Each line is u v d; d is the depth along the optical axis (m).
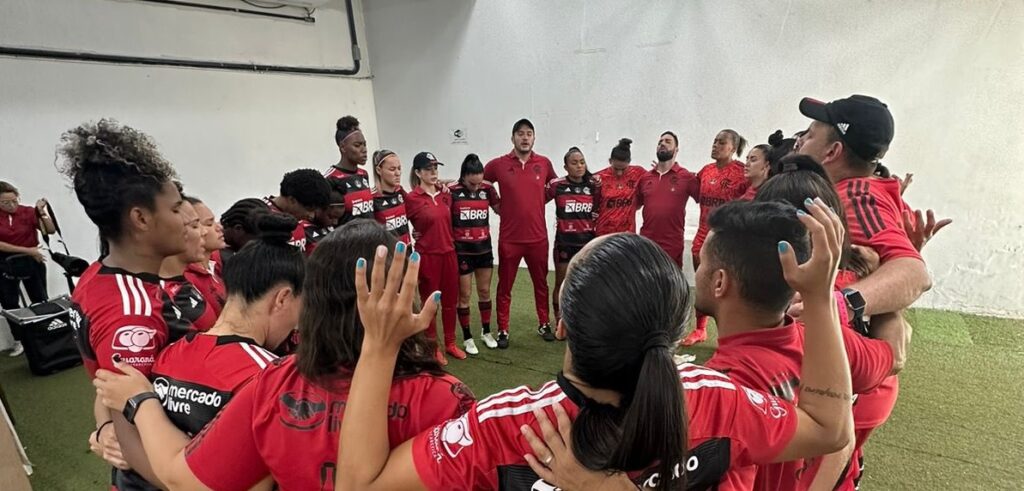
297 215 2.45
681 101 4.32
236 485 0.75
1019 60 3.18
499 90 5.25
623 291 0.55
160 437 0.82
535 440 0.58
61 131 3.97
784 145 2.15
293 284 0.97
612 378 0.57
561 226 3.48
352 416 0.63
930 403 2.54
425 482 0.61
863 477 2.04
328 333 0.71
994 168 3.37
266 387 0.75
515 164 3.38
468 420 0.63
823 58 3.72
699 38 4.14
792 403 0.72
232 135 5.05
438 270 3.17
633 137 4.61
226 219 1.84
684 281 0.60
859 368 0.85
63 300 3.47
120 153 0.95
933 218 1.12
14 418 2.56
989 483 1.99
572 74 4.78
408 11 5.65
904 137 3.58
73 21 3.99
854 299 0.88
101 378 0.90
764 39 3.89
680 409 0.54
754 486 0.84
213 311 1.16
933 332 3.32
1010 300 3.47
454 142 5.71
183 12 4.62
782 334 0.80
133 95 4.36
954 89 3.38
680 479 0.58
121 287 0.99
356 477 0.63
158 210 1.00
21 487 1.77
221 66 4.89
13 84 3.71
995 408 2.48
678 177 3.47
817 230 0.62
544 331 3.55
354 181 3.10
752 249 0.76
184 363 0.90
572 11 4.65
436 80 5.65
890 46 3.50
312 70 5.60
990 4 3.19
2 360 3.55
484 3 5.12
